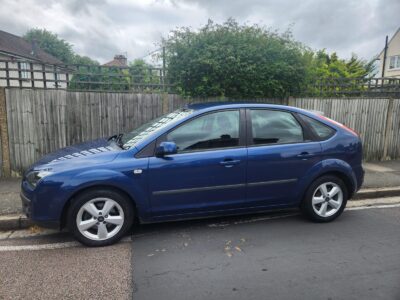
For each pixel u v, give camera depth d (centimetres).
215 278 321
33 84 646
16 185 605
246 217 488
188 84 704
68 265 347
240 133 429
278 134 444
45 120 654
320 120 467
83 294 295
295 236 420
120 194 391
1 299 287
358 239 411
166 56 698
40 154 661
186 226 453
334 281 315
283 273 330
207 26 696
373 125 841
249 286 308
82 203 379
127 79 697
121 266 345
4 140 641
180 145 409
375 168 765
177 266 345
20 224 455
